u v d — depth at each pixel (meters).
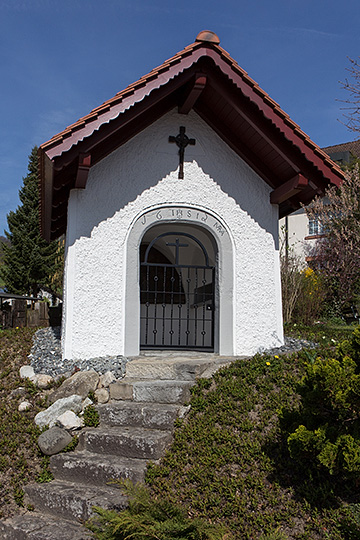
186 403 5.64
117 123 6.59
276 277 8.01
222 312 7.69
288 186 7.51
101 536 3.39
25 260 26.42
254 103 6.89
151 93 6.76
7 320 10.95
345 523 3.69
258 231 7.99
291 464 4.41
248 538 3.73
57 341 8.41
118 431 5.26
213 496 4.16
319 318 13.24
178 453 4.79
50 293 24.41
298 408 5.14
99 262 7.24
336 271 14.26
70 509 4.28
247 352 7.68
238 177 7.98
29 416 5.60
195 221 7.73
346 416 4.33
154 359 6.95
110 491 4.48
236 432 4.99
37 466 4.94
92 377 6.06
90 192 7.30
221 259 7.78
